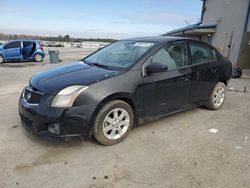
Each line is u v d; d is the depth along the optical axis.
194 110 5.19
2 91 6.80
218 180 2.72
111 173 2.82
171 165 3.00
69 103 3.06
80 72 3.63
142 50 3.93
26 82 8.34
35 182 2.63
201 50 4.72
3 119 4.39
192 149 3.42
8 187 2.54
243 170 2.93
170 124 4.34
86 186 2.58
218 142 3.67
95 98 3.18
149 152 3.31
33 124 3.21
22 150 3.28
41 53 16.86
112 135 3.47
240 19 13.37
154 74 3.76
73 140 3.42
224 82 5.39
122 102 3.47
